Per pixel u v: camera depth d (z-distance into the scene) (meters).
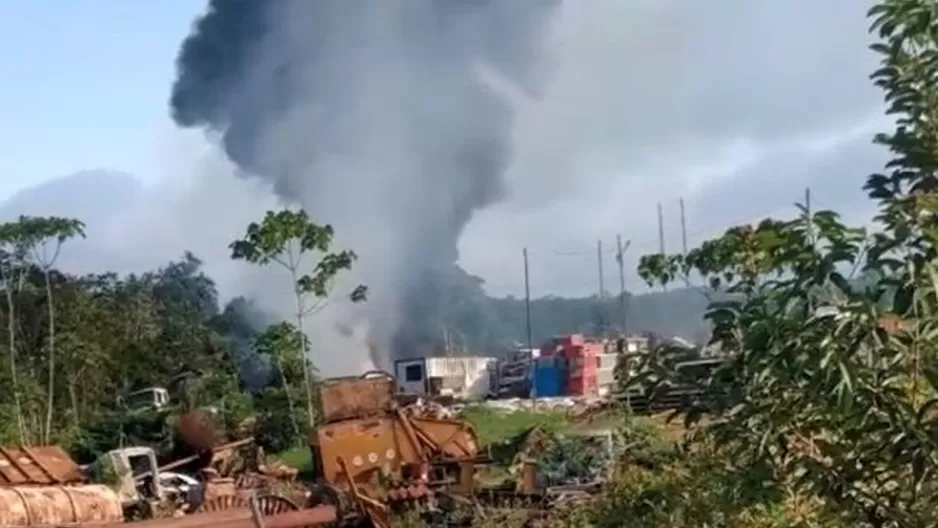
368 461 22.98
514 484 22.30
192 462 30.64
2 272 47.19
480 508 19.05
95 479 24.67
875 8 4.29
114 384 52.03
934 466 3.95
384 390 24.61
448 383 58.41
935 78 4.29
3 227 45.84
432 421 23.59
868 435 4.23
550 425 31.56
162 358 54.56
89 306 53.38
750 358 4.29
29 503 12.25
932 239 3.71
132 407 46.59
